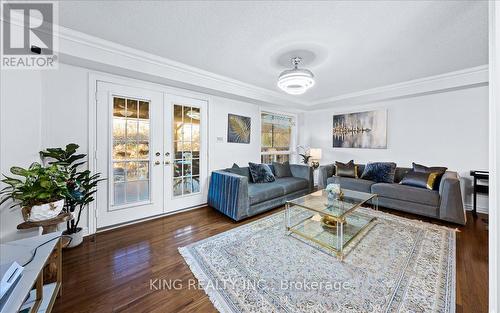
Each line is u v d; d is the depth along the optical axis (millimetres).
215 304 1419
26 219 1602
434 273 1723
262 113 4969
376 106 4441
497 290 729
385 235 2424
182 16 1806
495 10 726
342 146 5000
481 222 2830
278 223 2838
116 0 1610
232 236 2432
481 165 3279
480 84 3018
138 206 2928
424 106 3793
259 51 2451
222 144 3965
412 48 2344
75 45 2102
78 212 2395
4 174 1694
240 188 2877
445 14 1740
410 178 3377
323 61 2699
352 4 1636
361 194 2975
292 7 1677
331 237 2281
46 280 1554
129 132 2838
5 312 851
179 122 3354
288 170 4492
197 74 3092
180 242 2307
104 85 2586
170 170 3264
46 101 2203
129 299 1468
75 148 2158
